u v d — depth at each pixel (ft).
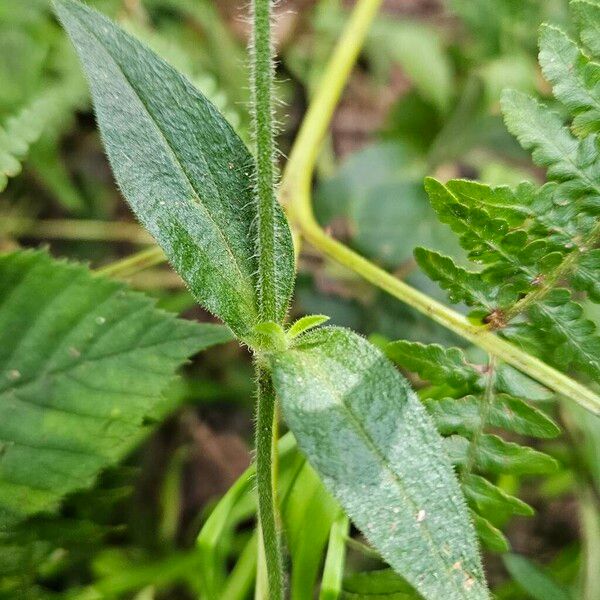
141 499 0.71
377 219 0.76
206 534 0.50
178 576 0.61
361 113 0.98
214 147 0.41
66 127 0.79
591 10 0.44
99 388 0.48
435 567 0.34
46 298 0.50
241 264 0.41
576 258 0.45
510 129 0.44
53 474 0.48
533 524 0.72
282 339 0.39
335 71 0.70
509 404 0.45
